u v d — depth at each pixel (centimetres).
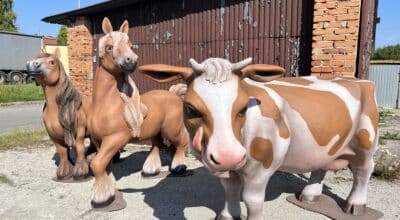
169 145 446
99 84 344
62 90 387
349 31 401
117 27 697
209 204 348
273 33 486
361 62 405
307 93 258
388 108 1611
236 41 530
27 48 2419
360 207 307
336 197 354
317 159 262
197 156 206
